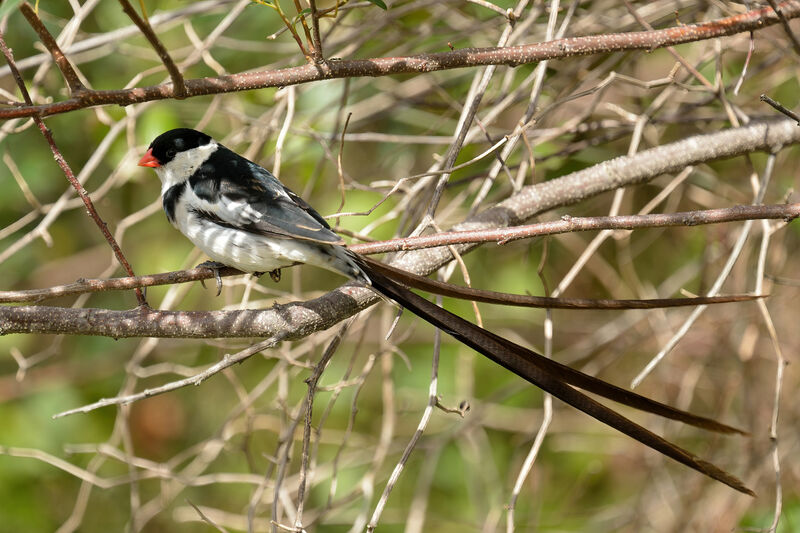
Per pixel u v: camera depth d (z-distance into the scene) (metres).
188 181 7.77
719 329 11.58
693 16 10.09
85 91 5.68
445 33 10.79
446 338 12.59
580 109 11.54
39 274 13.12
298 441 12.49
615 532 11.52
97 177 12.44
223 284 9.29
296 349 9.88
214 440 9.84
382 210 11.65
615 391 5.74
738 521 10.23
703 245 12.10
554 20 8.05
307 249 7.28
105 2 11.62
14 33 11.52
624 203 11.98
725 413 11.02
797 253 11.53
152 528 12.57
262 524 10.88
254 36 11.95
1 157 12.02
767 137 8.79
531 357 5.87
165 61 5.51
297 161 11.76
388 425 9.36
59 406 12.59
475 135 10.10
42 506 12.32
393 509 11.63
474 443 10.74
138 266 12.82
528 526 10.70
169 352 13.10
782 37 10.33
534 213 8.54
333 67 6.25
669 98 11.16
